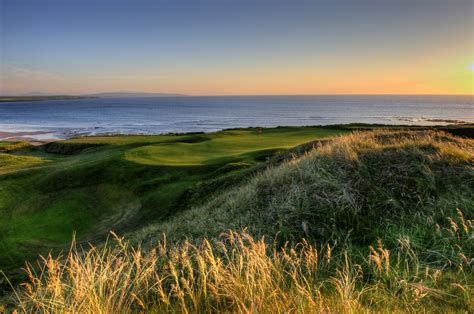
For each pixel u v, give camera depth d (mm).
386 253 3744
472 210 5301
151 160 24703
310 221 5793
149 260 4500
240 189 9984
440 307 3232
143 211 16781
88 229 16016
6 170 29609
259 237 5609
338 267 4316
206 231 6887
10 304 5188
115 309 3504
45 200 19656
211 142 32719
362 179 6648
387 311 3127
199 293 3699
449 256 4191
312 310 3098
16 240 14805
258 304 3248
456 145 9094
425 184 6309
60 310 3396
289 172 8094
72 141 47406
